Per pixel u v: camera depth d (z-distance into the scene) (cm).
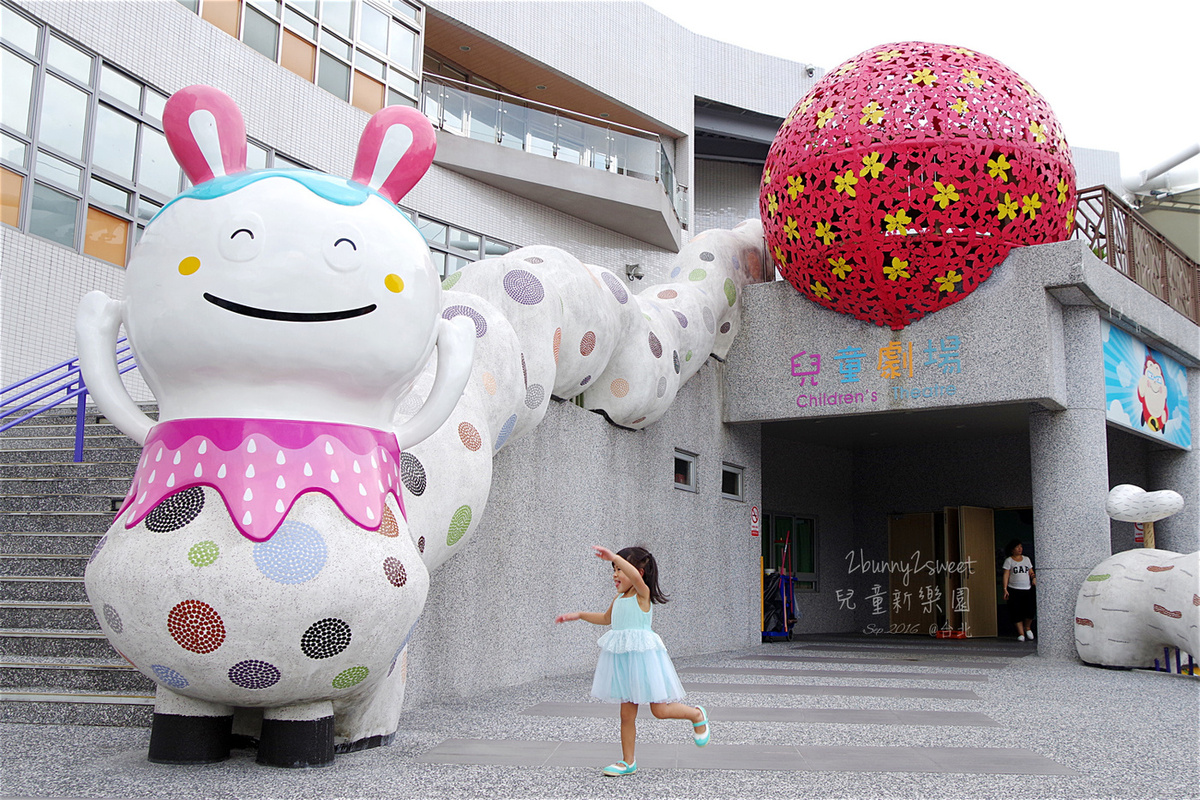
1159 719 662
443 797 417
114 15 1248
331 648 434
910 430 1639
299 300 430
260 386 443
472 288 787
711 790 438
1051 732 607
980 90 1050
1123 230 1221
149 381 463
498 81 2108
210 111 461
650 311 1059
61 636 612
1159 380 1306
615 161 1938
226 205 434
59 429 947
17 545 715
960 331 1116
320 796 411
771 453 1723
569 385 905
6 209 1095
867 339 1179
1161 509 1030
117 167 1246
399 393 484
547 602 907
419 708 699
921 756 525
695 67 2488
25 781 425
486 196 1834
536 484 898
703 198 2777
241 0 1456
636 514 1071
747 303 1270
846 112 1073
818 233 1108
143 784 424
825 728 618
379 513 459
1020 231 1070
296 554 424
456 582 767
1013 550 1550
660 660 479
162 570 419
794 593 1543
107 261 1223
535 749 538
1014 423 1549
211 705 471
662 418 1134
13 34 1112
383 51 1714
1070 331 1130
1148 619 980
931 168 1040
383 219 460
